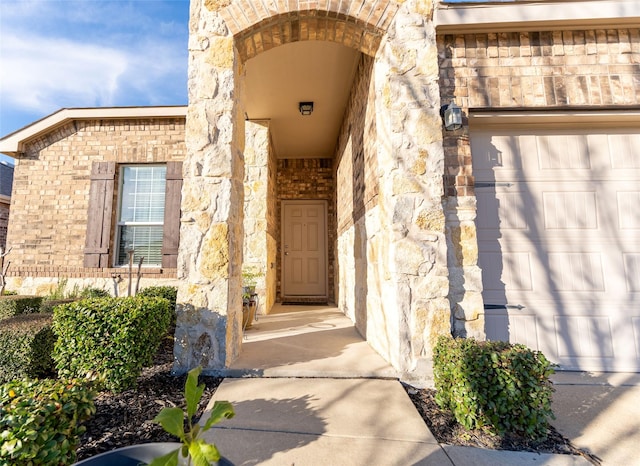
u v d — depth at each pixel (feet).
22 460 3.82
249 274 16.08
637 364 9.29
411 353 8.19
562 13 9.00
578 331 9.52
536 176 10.07
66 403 4.51
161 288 13.85
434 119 8.93
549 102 9.30
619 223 9.86
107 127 17.62
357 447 5.36
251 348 10.30
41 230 17.01
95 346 6.98
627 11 8.88
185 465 3.08
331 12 9.04
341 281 18.81
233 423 5.99
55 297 15.07
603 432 6.15
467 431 5.95
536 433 5.77
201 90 9.05
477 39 9.61
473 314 8.75
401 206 8.70
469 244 9.03
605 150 10.11
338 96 16.08
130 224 17.42
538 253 9.82
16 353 7.34
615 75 9.35
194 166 8.87
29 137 17.13
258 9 9.09
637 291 9.58
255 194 17.84
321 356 9.38
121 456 3.31
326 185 24.29
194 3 9.34
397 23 9.20
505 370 5.84
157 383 7.69
